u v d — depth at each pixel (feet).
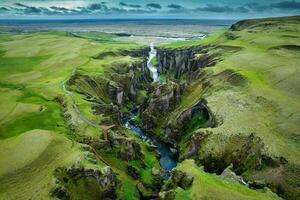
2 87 549.95
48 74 624.59
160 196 277.03
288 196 294.46
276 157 319.68
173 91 548.72
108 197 303.89
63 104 466.70
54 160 314.76
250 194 268.00
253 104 420.77
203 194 263.90
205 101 466.29
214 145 367.86
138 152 394.52
